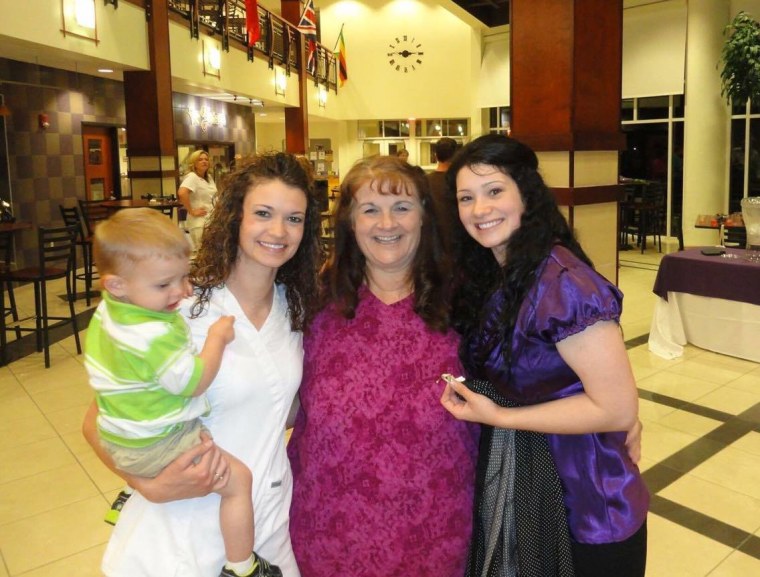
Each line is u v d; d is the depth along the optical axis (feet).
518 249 4.61
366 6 56.49
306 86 48.91
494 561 4.95
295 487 5.29
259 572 4.70
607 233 16.90
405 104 57.26
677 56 37.01
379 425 5.02
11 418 14.07
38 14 20.49
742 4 33.04
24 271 18.20
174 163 29.91
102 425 4.40
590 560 4.70
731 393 14.65
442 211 5.16
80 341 19.76
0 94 28.32
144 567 4.57
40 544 9.45
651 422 13.21
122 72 30.50
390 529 5.02
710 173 34.40
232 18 39.47
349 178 5.23
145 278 4.20
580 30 15.16
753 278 16.10
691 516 9.78
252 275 4.84
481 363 4.90
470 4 44.01
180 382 4.19
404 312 5.19
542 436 4.79
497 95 48.32
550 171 15.70
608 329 4.31
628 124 39.81
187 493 4.36
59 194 32.12
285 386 4.93
